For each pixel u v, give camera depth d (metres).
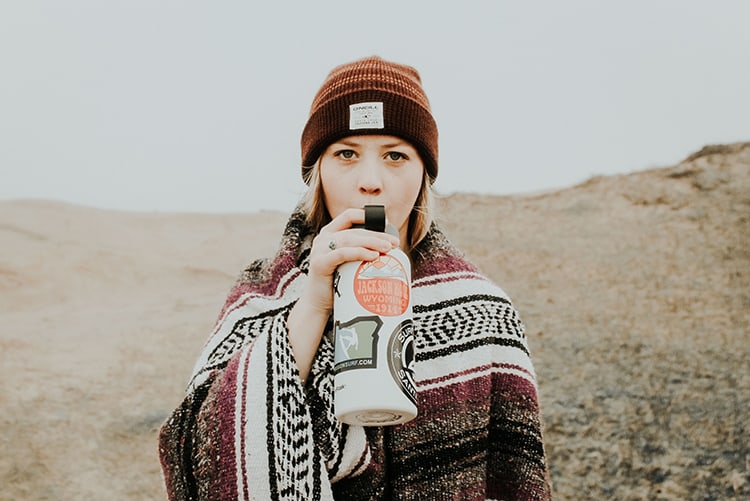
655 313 5.14
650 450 3.99
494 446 1.78
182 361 5.16
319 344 1.49
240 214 8.90
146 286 6.75
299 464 1.39
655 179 7.17
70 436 4.31
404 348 1.36
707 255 5.84
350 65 1.69
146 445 4.30
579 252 6.05
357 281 1.37
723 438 4.04
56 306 6.23
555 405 4.33
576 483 3.83
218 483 1.40
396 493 1.61
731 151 7.42
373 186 1.58
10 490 3.85
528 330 5.00
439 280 1.79
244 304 1.70
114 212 8.67
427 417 1.65
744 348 4.72
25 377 4.85
